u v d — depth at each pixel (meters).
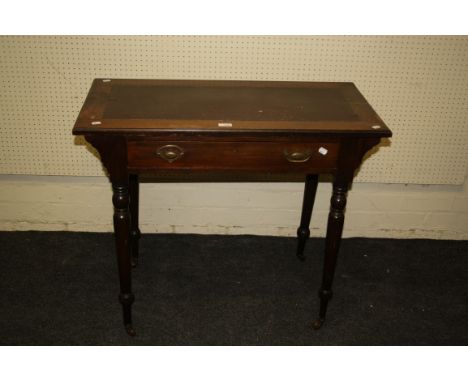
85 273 2.62
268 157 1.98
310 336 2.32
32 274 2.59
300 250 2.76
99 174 2.73
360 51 2.49
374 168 2.75
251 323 2.37
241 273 2.67
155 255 2.77
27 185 2.79
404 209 2.91
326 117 2.03
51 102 2.55
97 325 2.32
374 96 2.59
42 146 2.65
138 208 2.61
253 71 2.54
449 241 2.98
